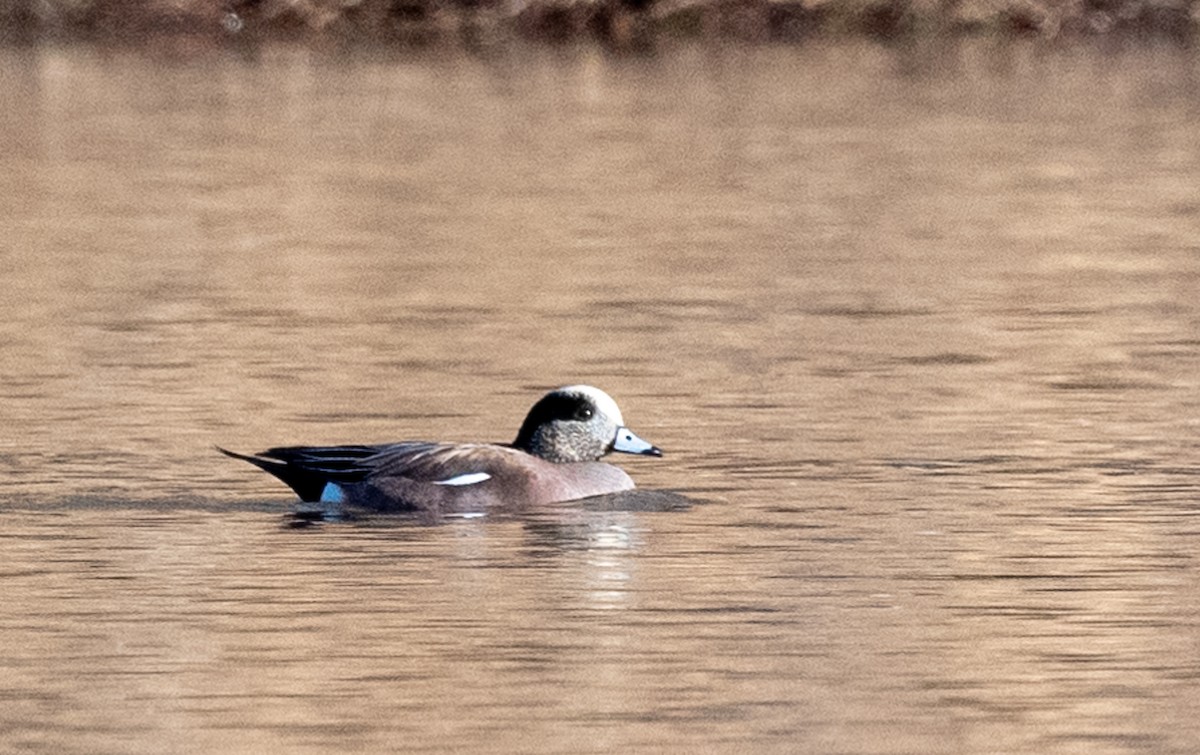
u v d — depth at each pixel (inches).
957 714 395.2
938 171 1195.9
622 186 1148.5
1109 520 536.4
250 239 989.8
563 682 412.5
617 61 1716.3
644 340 771.4
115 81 1594.5
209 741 381.1
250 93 1533.0
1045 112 1434.5
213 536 523.8
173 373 716.7
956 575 486.3
